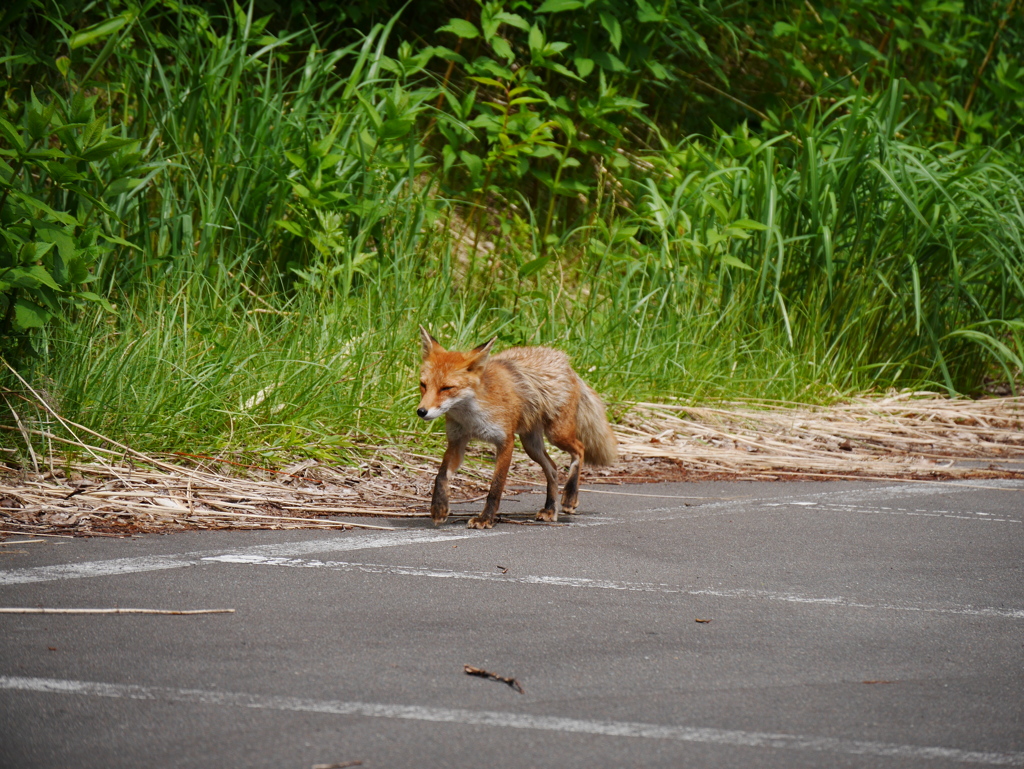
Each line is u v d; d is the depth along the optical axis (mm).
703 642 5781
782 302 15945
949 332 17703
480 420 8867
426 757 4266
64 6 13664
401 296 14328
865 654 5652
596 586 6898
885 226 17094
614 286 16500
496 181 19266
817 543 8367
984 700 5016
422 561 7438
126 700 4766
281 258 14969
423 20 20438
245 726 4512
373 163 15234
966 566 7715
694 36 19375
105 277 13016
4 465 9234
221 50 15281
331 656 5387
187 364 11398
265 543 7840
